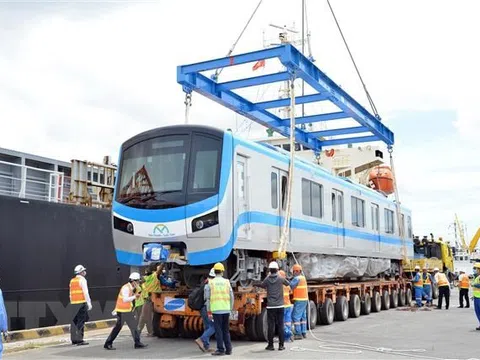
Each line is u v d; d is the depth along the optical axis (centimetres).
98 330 1516
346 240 1761
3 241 1310
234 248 1114
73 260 1514
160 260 1074
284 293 1199
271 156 1313
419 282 2397
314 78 1530
